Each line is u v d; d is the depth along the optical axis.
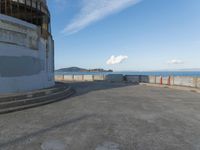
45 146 4.83
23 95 9.63
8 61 10.48
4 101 8.77
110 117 7.81
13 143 5.00
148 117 7.91
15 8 14.09
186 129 6.33
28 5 13.70
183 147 4.86
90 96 13.95
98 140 5.27
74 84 26.27
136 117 7.88
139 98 13.26
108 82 30.56
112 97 13.58
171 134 5.82
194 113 8.71
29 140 5.22
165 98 13.38
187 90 18.70
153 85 24.11
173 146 4.91
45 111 8.72
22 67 11.34
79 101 11.64
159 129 6.30
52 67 16.52
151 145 4.97
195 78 19.45
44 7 15.13
